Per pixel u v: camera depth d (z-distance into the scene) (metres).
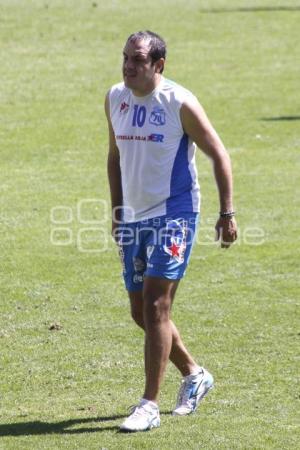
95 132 68.12
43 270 41.03
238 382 29.06
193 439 23.97
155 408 24.91
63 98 78.19
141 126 25.05
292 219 48.41
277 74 88.12
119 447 23.45
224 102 77.69
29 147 64.12
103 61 91.94
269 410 26.55
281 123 70.88
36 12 114.44
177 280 25.14
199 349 32.06
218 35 105.31
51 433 24.70
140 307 26.23
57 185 55.12
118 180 26.69
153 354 24.89
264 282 39.22
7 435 24.62
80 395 28.20
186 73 88.19
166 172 25.16
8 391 28.59
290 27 110.19
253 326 34.28
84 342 32.84
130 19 112.44
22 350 32.09
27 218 48.84
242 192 53.44
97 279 39.91
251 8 121.62
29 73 86.56
